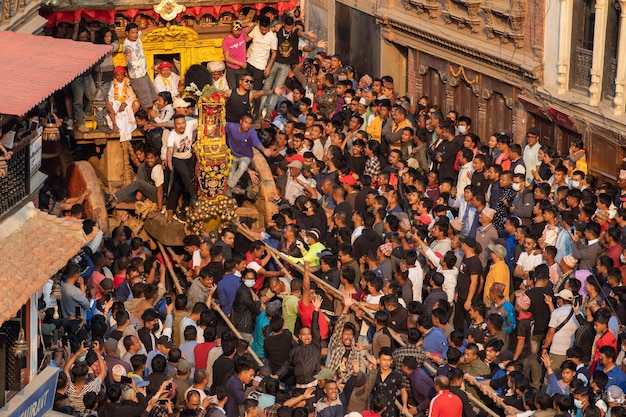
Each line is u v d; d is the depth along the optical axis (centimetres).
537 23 4888
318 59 6025
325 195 4594
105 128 4562
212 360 3491
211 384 3497
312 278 3900
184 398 3331
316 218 4362
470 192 4184
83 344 3306
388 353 3325
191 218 4344
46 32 4638
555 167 4253
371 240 4094
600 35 4544
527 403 3203
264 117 5203
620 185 4153
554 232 3912
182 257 4406
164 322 3791
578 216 4000
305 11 7288
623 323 3562
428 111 5278
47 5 4569
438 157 4759
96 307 3800
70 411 3178
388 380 3325
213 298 4006
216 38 4962
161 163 4416
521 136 5072
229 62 4984
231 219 4375
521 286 3841
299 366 3478
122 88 4578
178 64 4959
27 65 3105
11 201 2947
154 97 4641
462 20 5375
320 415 3250
